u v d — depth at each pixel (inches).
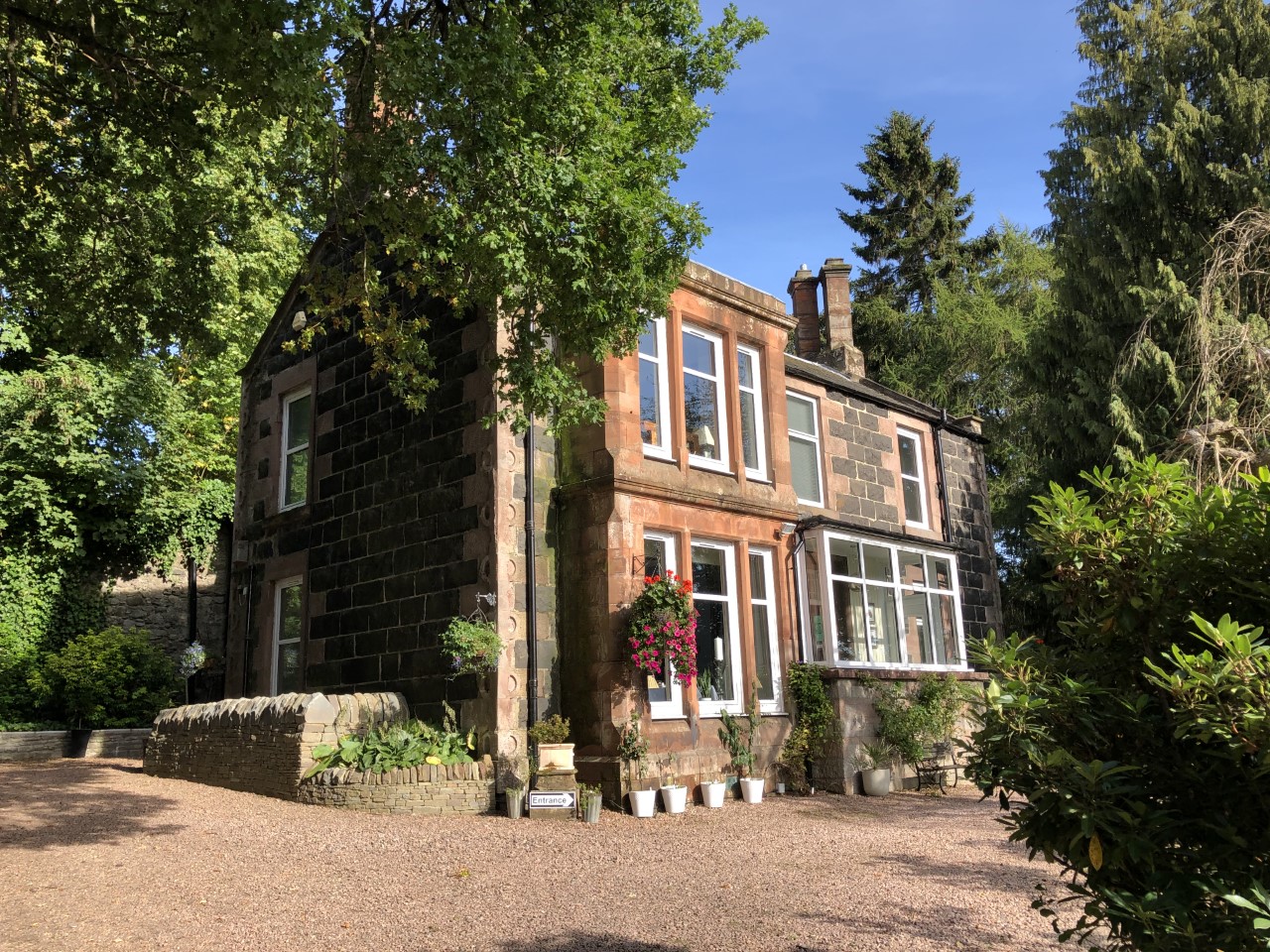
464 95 311.7
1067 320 801.6
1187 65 767.7
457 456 484.7
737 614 522.0
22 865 285.7
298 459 621.6
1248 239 430.0
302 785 427.8
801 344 904.9
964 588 765.3
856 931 236.1
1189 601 134.0
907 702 573.3
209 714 506.6
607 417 474.0
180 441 788.0
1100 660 140.3
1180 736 118.2
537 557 466.6
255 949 221.3
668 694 476.7
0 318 649.6
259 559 620.1
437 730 450.6
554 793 409.7
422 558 492.7
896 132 1616.6
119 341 452.4
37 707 652.7
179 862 300.8
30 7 336.5
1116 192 747.4
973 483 812.0
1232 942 115.2
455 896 271.7
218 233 465.1
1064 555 144.5
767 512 545.0
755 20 605.0
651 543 489.7
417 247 354.3
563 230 320.8
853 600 596.4
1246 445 350.3
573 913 254.4
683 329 541.6
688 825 400.5
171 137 375.9
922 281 1551.4
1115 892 123.4
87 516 722.2
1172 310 657.6
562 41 372.8
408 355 428.1
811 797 502.9
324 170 350.0
